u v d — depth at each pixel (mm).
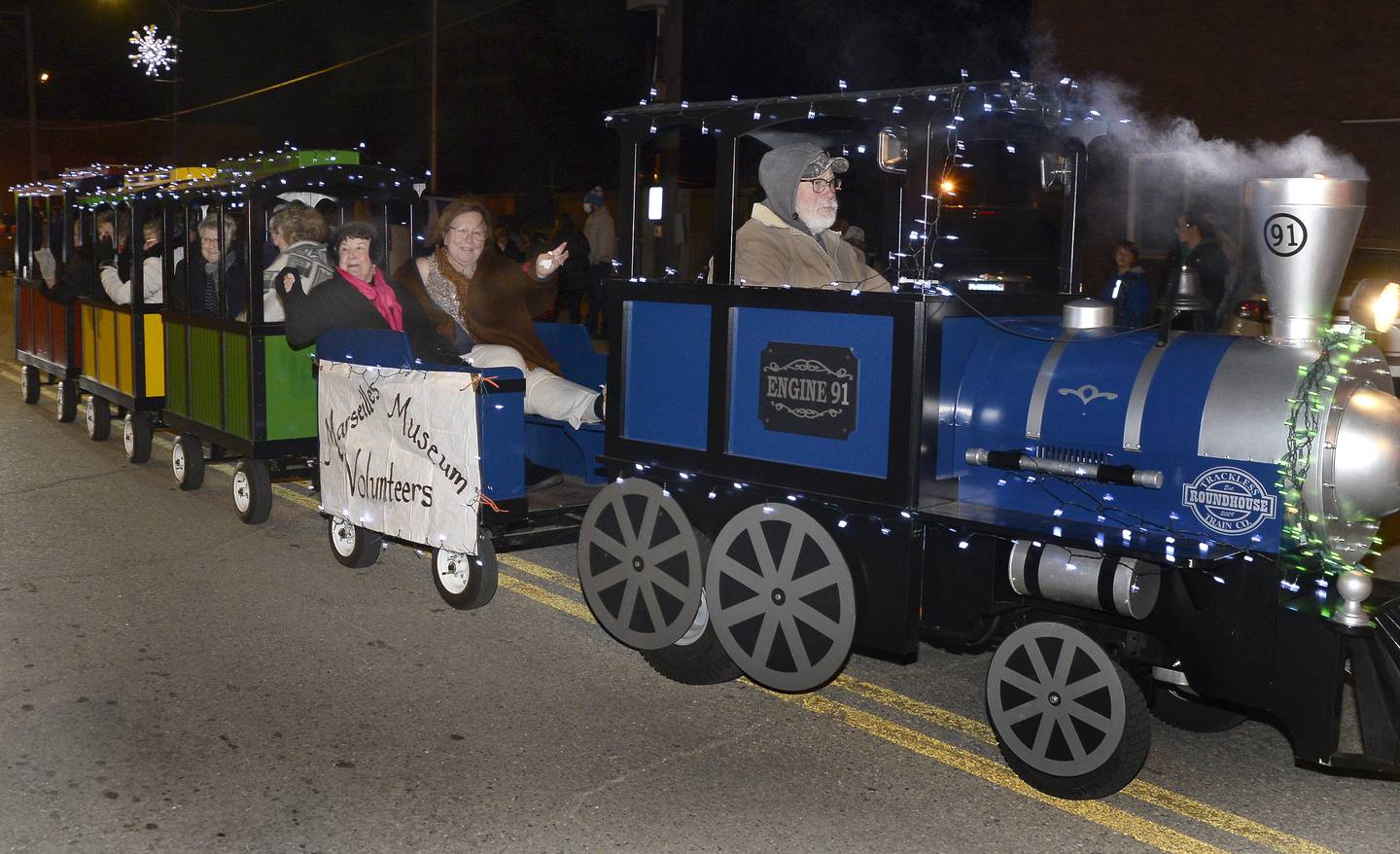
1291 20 12414
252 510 7523
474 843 3682
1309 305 3881
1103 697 3869
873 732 4578
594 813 3887
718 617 4797
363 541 6512
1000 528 3930
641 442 5066
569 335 7367
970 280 4918
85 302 10195
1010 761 4160
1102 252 13906
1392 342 4520
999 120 4578
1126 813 3936
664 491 4973
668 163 10867
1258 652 3719
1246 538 3695
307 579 6496
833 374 4340
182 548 7078
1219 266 9422
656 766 4242
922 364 4090
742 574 4699
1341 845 3732
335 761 4254
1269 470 3639
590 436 6535
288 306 6559
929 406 4148
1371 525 3889
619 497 5172
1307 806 4008
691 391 4848
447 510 5699
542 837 3723
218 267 7992
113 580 6410
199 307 8094
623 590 5199
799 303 4410
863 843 3709
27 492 8453
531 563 6965
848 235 7797
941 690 5051
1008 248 9023
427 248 7875
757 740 4488
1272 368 3744
